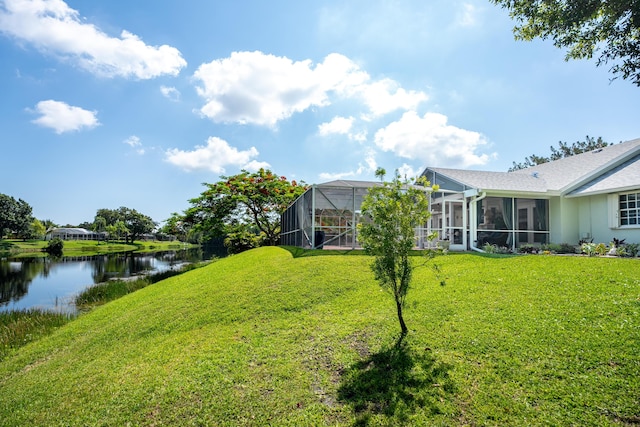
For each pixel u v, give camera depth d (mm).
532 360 4039
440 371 4121
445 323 5512
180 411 4004
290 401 4000
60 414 4316
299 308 7352
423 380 3998
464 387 3746
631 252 11156
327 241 14844
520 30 5012
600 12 4000
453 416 3332
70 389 5059
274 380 4508
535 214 15461
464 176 17016
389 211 5227
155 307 9273
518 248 14727
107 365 5844
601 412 3076
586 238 14008
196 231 25188
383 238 5281
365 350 5086
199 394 4324
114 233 85750
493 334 4824
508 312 5531
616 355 3857
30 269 29109
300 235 17641
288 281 9250
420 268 9781
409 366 4344
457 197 15938
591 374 3607
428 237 5594
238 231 26141
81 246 67688
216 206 24500
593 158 16703
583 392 3357
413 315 6066
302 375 4570
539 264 8531
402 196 5277
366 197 5574
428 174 18891
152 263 33938
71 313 12531
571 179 15359
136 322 8188
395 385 4012
